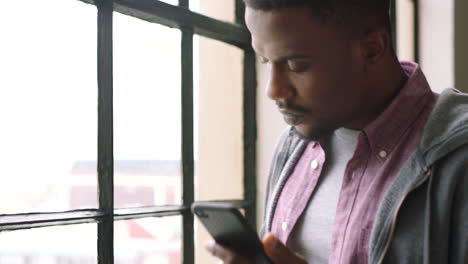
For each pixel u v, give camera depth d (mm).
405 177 835
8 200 1008
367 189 896
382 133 901
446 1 1922
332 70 834
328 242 938
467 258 788
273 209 1058
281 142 1126
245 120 1604
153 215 1247
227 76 1636
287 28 807
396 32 1905
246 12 860
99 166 1119
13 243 984
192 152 1344
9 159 1021
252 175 1599
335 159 986
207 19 1372
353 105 872
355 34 840
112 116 1120
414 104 910
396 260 825
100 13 1117
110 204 1119
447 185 804
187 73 1326
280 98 856
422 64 1976
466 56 1993
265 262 781
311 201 992
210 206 764
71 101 1107
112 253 1127
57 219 1035
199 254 1697
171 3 1260
